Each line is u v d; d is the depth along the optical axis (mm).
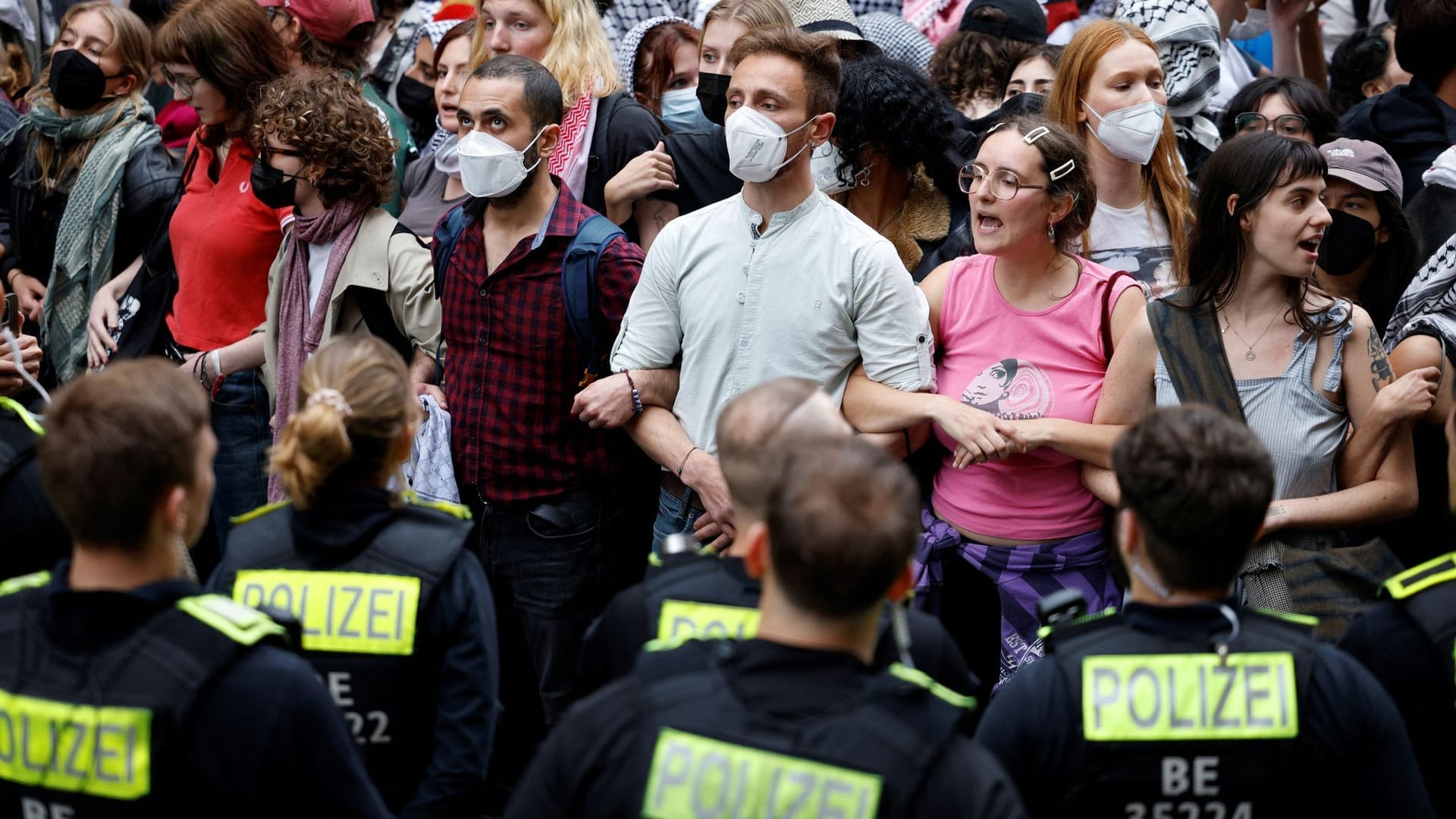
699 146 4691
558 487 4102
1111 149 4293
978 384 3832
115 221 5344
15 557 2928
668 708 1986
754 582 2594
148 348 4910
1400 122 5113
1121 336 3771
